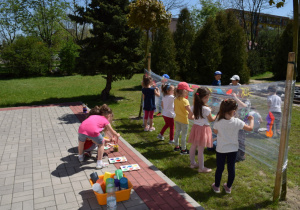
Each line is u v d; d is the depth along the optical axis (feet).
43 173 13.39
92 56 33.53
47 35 101.76
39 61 84.07
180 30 50.60
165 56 46.47
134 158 15.64
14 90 51.44
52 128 22.53
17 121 25.25
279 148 10.93
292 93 10.46
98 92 47.91
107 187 10.55
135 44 35.58
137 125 24.76
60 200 10.81
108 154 16.22
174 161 15.98
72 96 43.62
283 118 10.64
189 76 50.47
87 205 10.46
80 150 14.47
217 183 12.12
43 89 52.65
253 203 11.31
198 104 13.37
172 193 11.55
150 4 22.82
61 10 97.30
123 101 38.32
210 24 49.60
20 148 17.29
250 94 13.57
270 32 117.60
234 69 51.67
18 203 10.57
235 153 11.45
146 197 11.16
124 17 33.94
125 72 36.19
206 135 13.84
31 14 97.91
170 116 18.57
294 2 10.00
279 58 67.51
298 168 15.10
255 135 13.26
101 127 13.92
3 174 13.28
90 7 35.58
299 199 11.68
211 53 49.42
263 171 14.65
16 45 81.25
